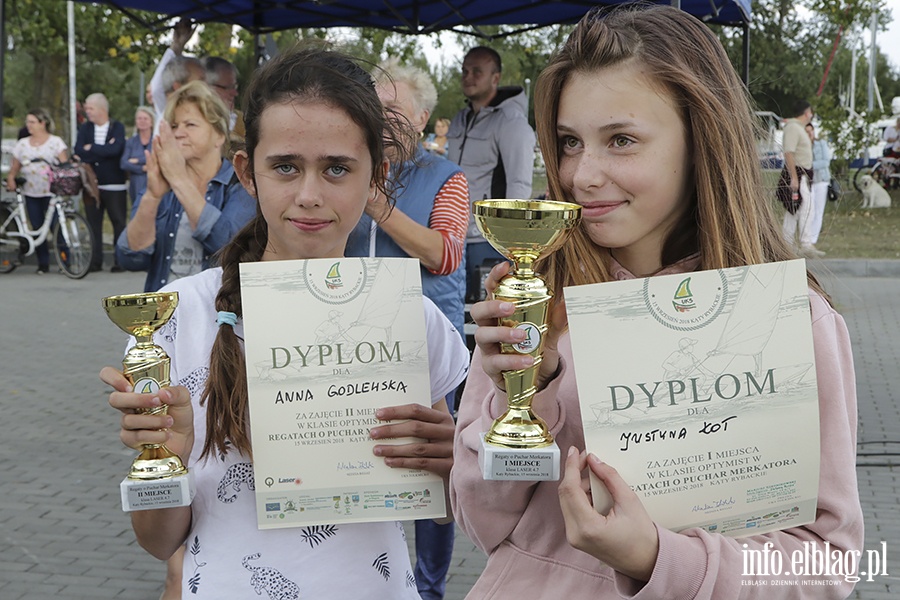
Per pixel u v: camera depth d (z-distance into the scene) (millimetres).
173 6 7566
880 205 19734
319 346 1628
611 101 1382
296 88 1672
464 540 4348
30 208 12742
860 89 31125
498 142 6453
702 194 1419
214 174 3807
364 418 1637
